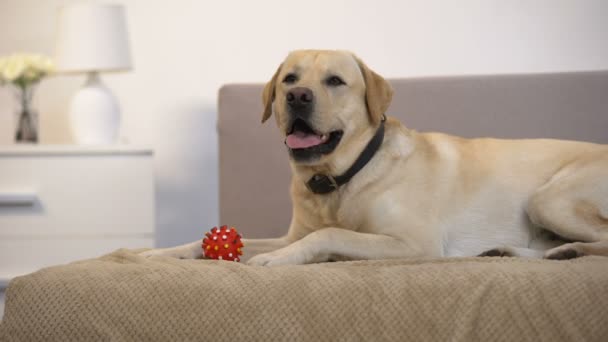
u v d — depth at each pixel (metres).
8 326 1.69
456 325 1.55
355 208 2.28
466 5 3.53
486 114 3.09
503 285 1.59
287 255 1.97
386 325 1.57
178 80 3.61
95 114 3.32
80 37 3.27
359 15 3.57
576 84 3.07
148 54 3.61
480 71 3.54
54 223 3.21
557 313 1.54
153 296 1.66
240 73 3.61
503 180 2.43
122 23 3.36
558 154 2.47
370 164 2.30
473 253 2.37
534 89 3.09
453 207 2.37
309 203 2.39
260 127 3.20
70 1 3.63
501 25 3.52
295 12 3.59
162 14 3.61
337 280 1.64
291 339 1.58
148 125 3.62
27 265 3.21
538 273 1.62
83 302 1.67
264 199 3.17
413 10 3.55
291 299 1.61
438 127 3.11
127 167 3.23
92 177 3.22
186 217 3.62
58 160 3.21
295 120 2.16
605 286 1.56
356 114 2.26
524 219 2.42
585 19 3.49
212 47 3.61
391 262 1.84
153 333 1.63
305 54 2.31
